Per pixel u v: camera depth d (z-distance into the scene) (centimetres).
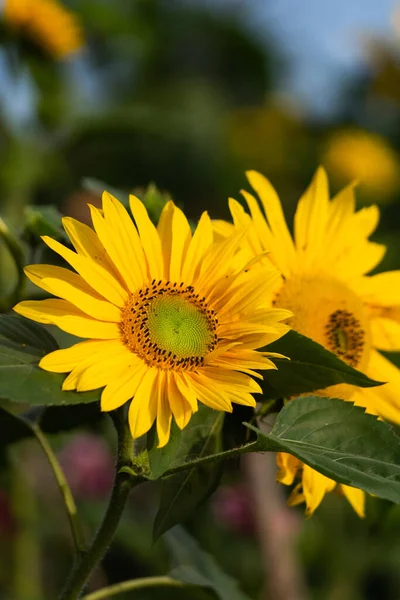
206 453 94
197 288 96
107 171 217
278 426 92
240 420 95
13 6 164
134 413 90
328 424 92
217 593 110
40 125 173
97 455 180
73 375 90
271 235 103
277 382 94
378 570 173
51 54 170
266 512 151
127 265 94
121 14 210
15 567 163
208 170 238
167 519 94
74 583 95
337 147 239
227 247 96
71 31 171
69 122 174
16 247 105
